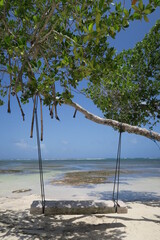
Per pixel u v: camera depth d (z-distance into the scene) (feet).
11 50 12.42
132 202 30.68
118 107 29.96
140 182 55.21
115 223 19.80
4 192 40.16
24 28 17.17
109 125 21.66
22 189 43.01
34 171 98.73
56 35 16.03
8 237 16.67
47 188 45.01
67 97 15.40
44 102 15.61
